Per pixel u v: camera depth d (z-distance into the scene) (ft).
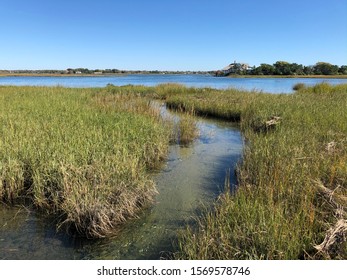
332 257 10.77
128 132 25.79
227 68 361.71
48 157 18.90
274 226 11.39
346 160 18.33
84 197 14.76
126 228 14.66
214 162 24.84
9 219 15.39
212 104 49.37
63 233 14.25
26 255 12.62
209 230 12.34
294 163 17.74
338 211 12.79
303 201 13.75
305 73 301.84
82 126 26.66
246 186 16.43
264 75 313.53
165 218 15.62
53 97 49.16
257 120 35.22
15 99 45.44
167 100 61.21
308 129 26.58
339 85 74.13
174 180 20.90
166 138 28.76
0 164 17.53
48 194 16.84
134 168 18.52
